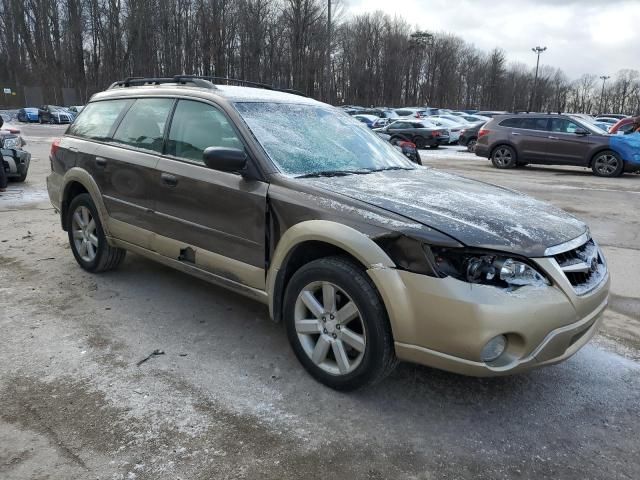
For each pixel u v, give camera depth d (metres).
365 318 2.88
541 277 2.74
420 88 89.25
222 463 2.54
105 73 59.94
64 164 5.14
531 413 3.05
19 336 3.75
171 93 4.28
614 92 100.31
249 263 3.49
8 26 63.09
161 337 3.82
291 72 60.50
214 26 56.78
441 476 2.51
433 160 18.48
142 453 2.59
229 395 3.10
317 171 3.62
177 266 4.05
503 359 2.67
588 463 2.64
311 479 2.46
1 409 2.89
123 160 4.37
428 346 2.71
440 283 2.64
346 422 2.89
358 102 76.00
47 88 60.44
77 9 60.06
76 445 2.62
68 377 3.23
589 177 13.97
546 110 100.56
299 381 3.27
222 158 3.29
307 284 3.17
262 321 4.15
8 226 6.96
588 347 3.94
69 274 5.08
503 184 12.30
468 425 2.91
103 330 3.89
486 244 2.66
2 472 2.43
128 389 3.12
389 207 2.96
